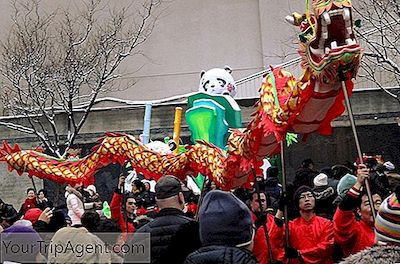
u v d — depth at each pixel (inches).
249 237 191.8
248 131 323.9
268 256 292.8
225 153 381.1
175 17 1195.9
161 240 232.2
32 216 406.9
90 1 1141.1
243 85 1008.9
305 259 287.7
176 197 242.1
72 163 434.9
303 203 294.0
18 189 985.5
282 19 1136.2
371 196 263.6
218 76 613.3
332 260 289.6
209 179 387.9
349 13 257.9
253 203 336.8
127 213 402.3
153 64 1186.0
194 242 232.1
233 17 1188.5
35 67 979.9
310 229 292.5
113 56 1114.7
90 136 997.8
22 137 1008.2
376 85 944.9
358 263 145.6
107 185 956.6
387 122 916.6
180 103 975.0
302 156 930.1
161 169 402.6
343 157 924.0
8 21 1160.8
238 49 1182.3
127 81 1169.4
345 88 263.4
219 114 509.4
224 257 183.2
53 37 1087.0
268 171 470.9
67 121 997.8
